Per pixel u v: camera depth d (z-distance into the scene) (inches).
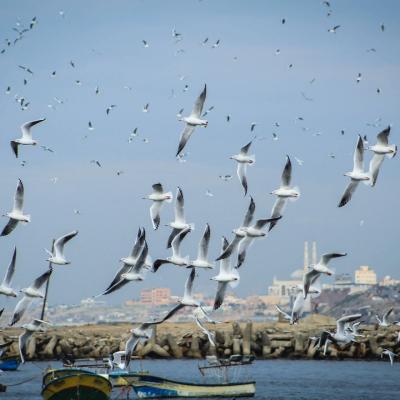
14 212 1993.1
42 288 1955.0
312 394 3019.2
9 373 3639.3
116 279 2021.4
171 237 2010.3
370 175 1809.8
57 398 2488.9
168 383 2748.5
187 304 2009.1
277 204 1919.3
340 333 2105.1
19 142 2042.3
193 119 1910.7
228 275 1958.7
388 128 1803.6
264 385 3233.3
